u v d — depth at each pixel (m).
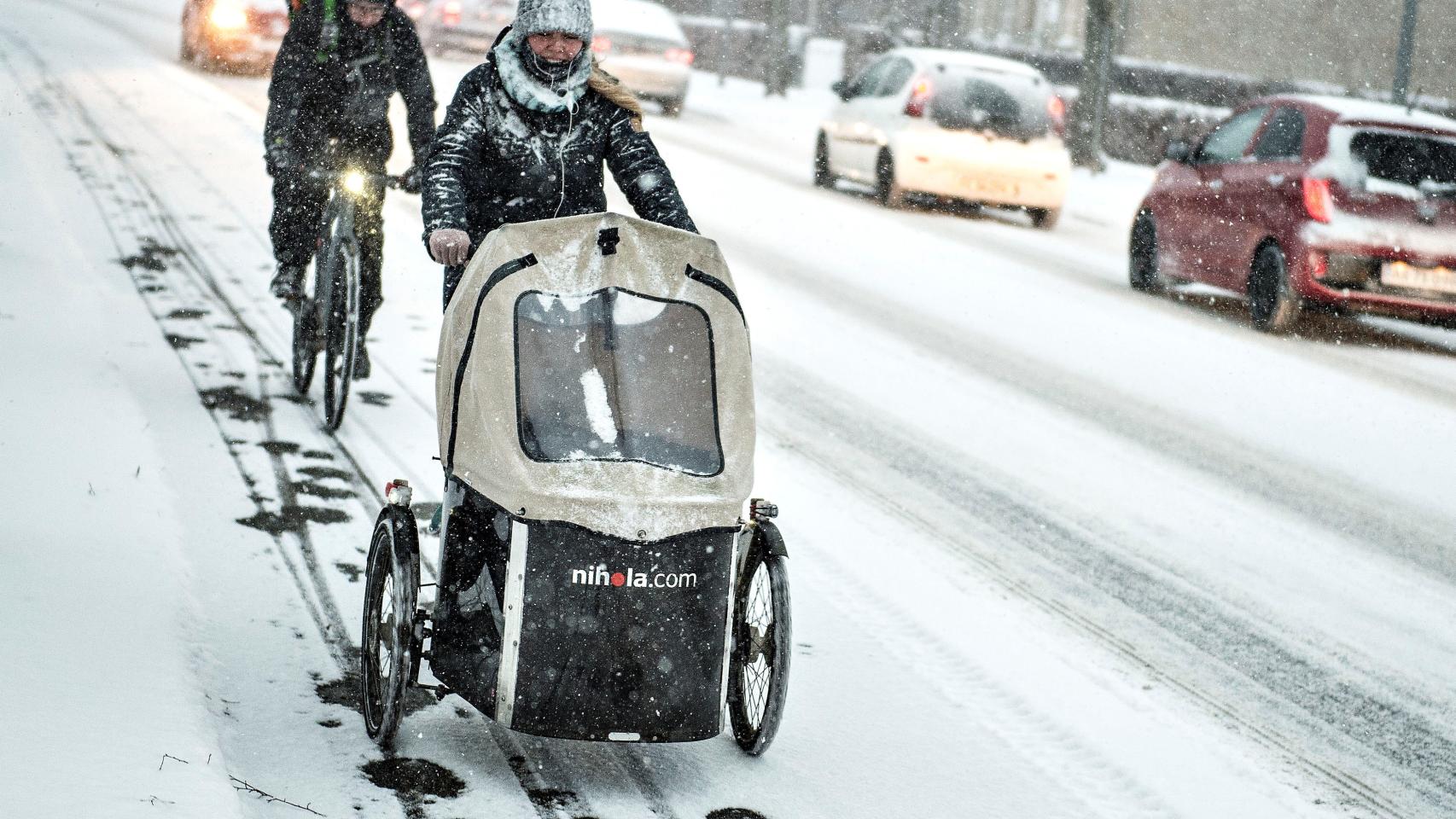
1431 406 10.16
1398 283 11.99
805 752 4.57
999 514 7.29
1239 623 6.13
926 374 10.10
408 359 8.69
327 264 7.26
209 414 7.17
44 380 7.11
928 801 4.34
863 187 19.47
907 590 6.10
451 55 26.27
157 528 5.55
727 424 4.33
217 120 17.59
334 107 7.23
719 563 4.17
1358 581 6.75
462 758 4.30
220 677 4.54
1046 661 5.53
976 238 16.12
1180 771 4.75
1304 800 4.66
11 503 5.52
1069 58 31.55
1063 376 10.34
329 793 3.97
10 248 9.77
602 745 4.50
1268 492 8.00
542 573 4.05
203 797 3.68
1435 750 5.12
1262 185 12.45
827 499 7.24
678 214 4.74
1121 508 7.55
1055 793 4.48
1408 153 12.21
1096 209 19.55
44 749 3.76
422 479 6.62
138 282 9.61
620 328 4.34
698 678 4.17
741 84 33.12
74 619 4.61
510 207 4.83
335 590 5.32
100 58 23.36
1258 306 12.44
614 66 24.11
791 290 12.52
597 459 4.15
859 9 42.94
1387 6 34.22
